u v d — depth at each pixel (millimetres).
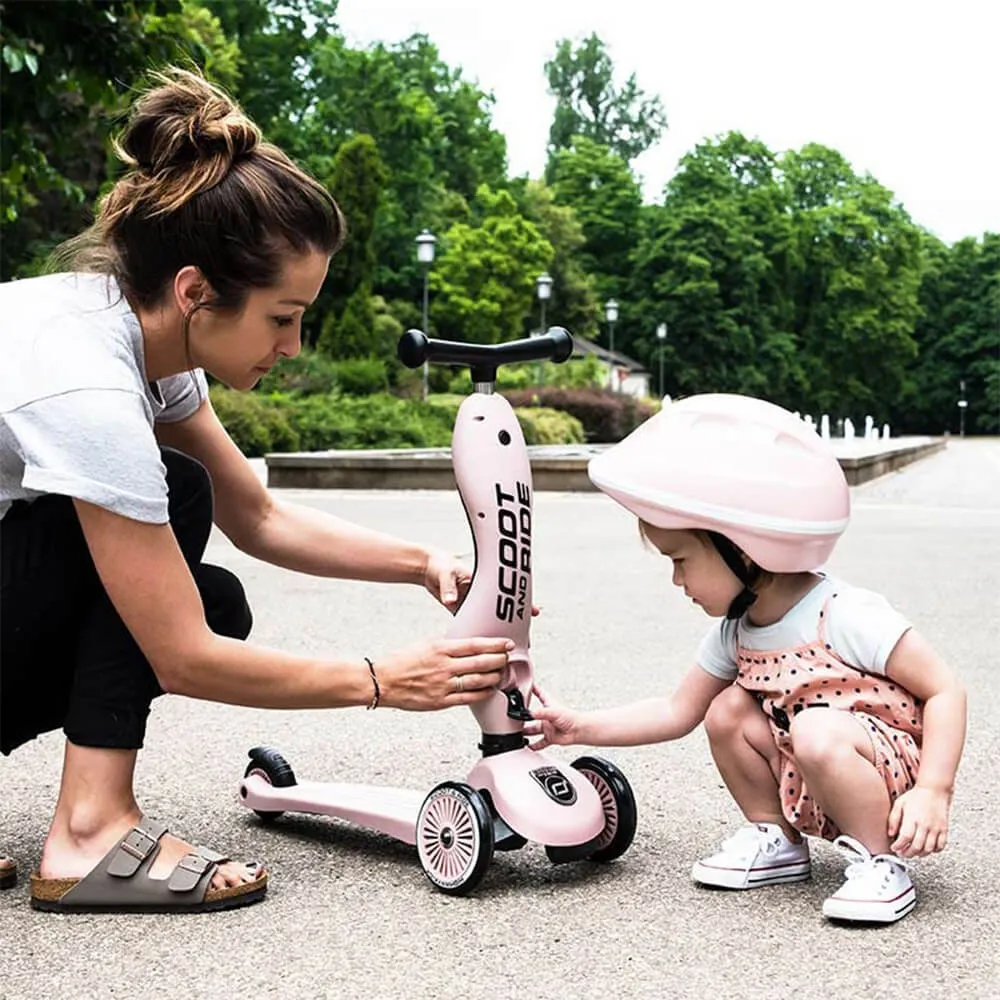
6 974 1851
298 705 2154
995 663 4301
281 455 14242
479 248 46469
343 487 14195
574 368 39031
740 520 2086
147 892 2096
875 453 18578
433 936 2004
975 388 74875
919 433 75688
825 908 2064
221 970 1865
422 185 51031
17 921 2072
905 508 11828
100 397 1985
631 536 8914
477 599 2285
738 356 60469
